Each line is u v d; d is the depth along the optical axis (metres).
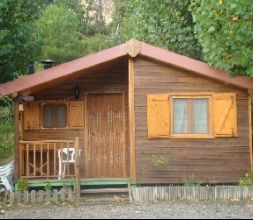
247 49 12.70
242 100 14.23
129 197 13.01
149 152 14.01
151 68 14.06
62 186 13.84
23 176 13.90
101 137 15.32
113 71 15.30
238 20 12.76
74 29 43.34
